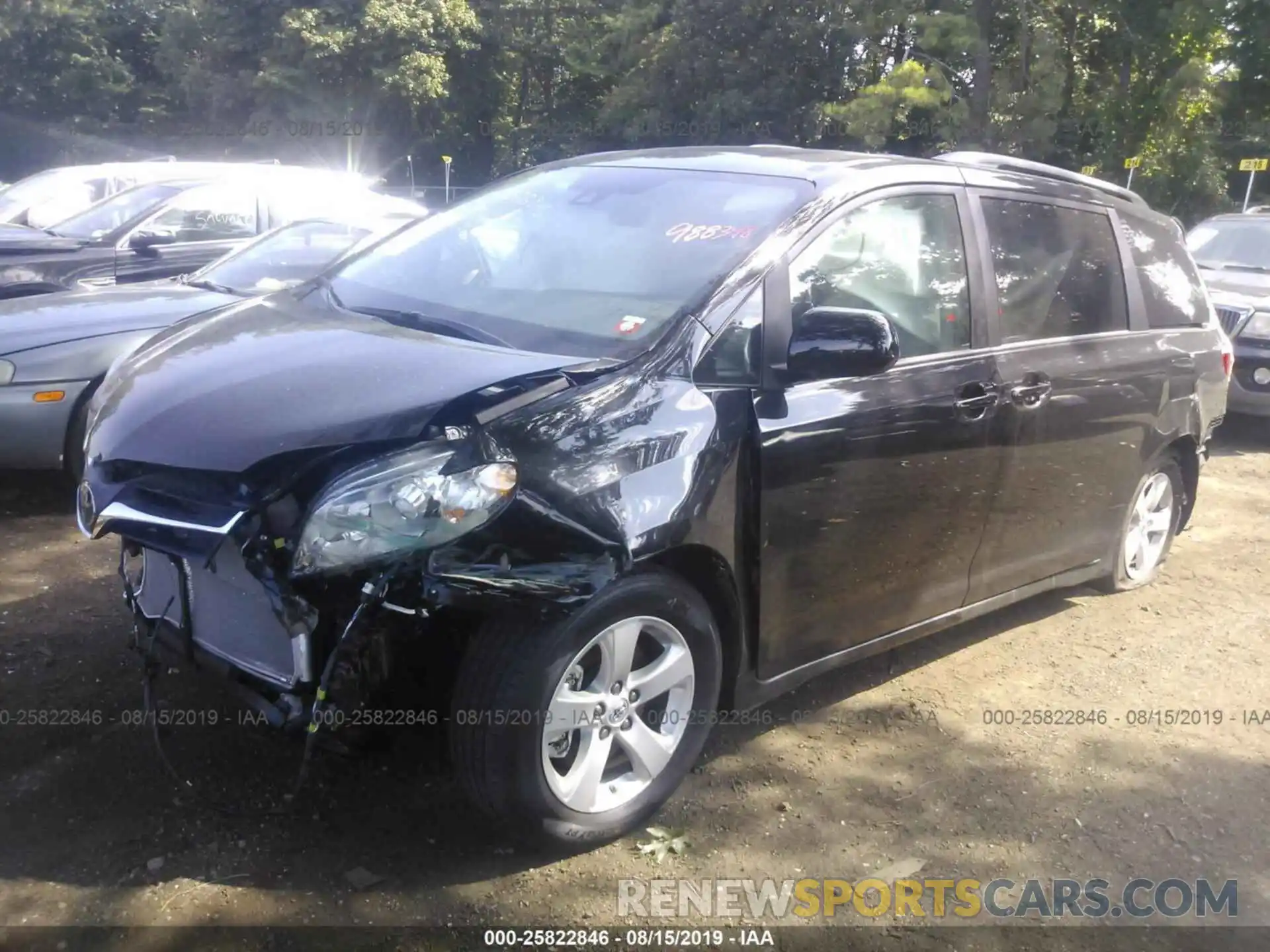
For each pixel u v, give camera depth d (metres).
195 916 2.77
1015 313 4.19
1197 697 4.38
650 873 3.08
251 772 3.35
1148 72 26.25
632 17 32.62
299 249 6.83
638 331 3.26
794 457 3.35
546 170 4.41
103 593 4.54
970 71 27.42
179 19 38.50
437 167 40.03
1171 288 5.12
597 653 3.04
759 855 3.21
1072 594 5.40
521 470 2.78
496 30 38.28
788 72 29.86
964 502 3.97
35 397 5.23
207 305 5.84
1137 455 4.86
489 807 2.95
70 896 2.80
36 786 3.23
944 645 4.74
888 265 3.79
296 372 3.05
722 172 3.93
